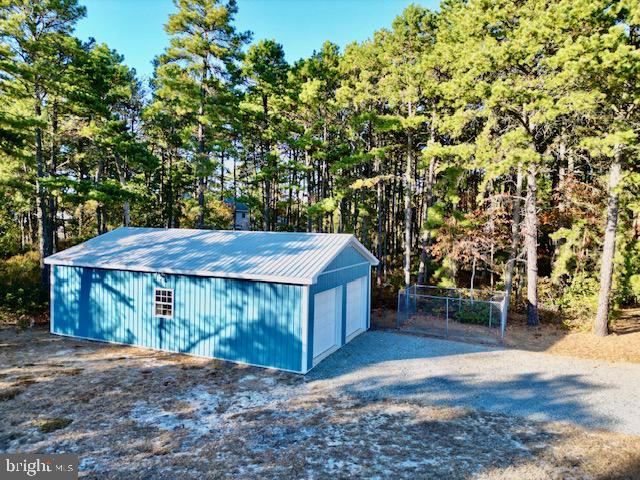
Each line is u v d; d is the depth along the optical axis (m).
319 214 25.00
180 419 7.97
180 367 11.23
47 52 17.64
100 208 25.80
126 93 23.98
